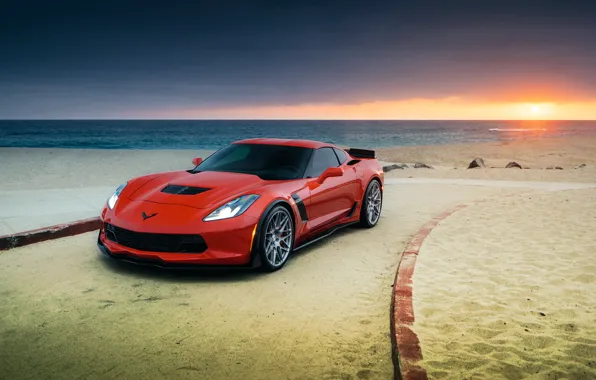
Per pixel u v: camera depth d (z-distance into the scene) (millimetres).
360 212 5887
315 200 4715
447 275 3938
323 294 3611
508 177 14219
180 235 3703
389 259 4645
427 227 5730
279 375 2373
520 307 3236
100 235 4340
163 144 51062
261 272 4105
